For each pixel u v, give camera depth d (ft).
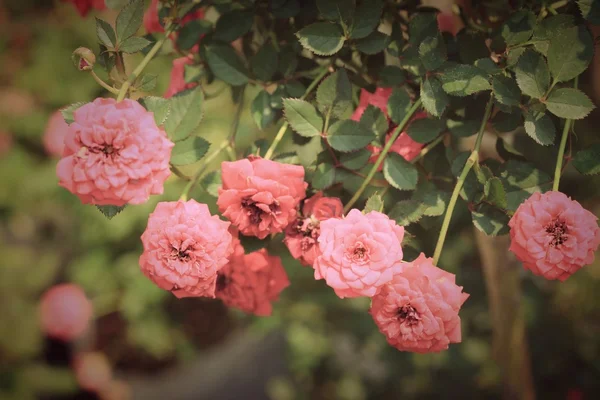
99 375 3.50
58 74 4.37
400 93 1.52
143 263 1.42
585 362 3.12
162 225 1.42
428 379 3.53
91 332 3.63
